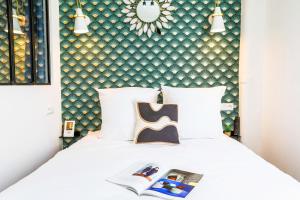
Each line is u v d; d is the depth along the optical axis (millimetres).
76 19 2400
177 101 2309
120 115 2271
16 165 1785
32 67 2096
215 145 2010
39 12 2305
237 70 2682
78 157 1734
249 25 2557
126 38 2650
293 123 2139
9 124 1697
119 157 1729
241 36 2643
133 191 1214
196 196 1137
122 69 2670
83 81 2674
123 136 2230
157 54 2664
